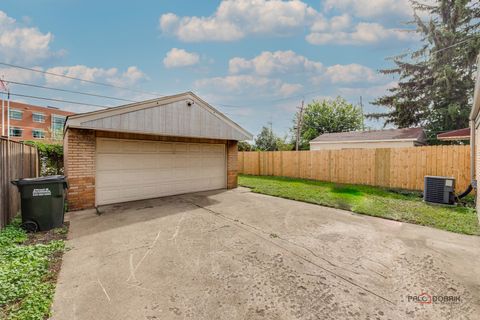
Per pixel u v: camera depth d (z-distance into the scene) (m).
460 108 14.11
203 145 8.65
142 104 6.20
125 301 2.29
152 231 4.30
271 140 26.12
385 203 6.38
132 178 6.86
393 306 2.23
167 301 2.29
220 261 3.13
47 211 4.25
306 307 2.21
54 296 2.33
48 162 10.23
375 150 9.27
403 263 3.08
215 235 4.12
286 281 2.66
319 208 6.05
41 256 3.17
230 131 8.45
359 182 9.73
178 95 6.95
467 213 5.34
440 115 15.05
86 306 2.20
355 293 2.44
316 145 17.88
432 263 3.06
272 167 13.37
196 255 3.31
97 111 5.51
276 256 3.29
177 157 7.92
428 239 3.89
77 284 2.56
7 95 11.78
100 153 6.24
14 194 4.91
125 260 3.15
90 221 4.89
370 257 3.26
